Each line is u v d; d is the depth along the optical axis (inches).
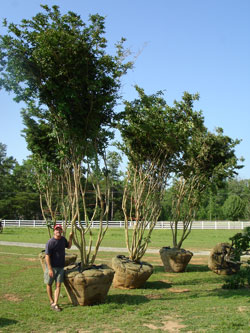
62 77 297.3
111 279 292.8
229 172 544.1
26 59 292.0
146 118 370.6
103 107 312.7
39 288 357.7
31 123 431.2
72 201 326.6
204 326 233.0
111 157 414.3
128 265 362.0
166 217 1784.0
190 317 255.8
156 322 243.4
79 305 284.4
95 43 297.6
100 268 300.4
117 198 1894.7
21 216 2174.0
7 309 276.2
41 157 435.2
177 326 234.7
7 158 2289.6
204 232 1384.1
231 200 2090.3
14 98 302.7
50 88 287.1
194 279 435.8
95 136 313.7
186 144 401.1
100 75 306.5
